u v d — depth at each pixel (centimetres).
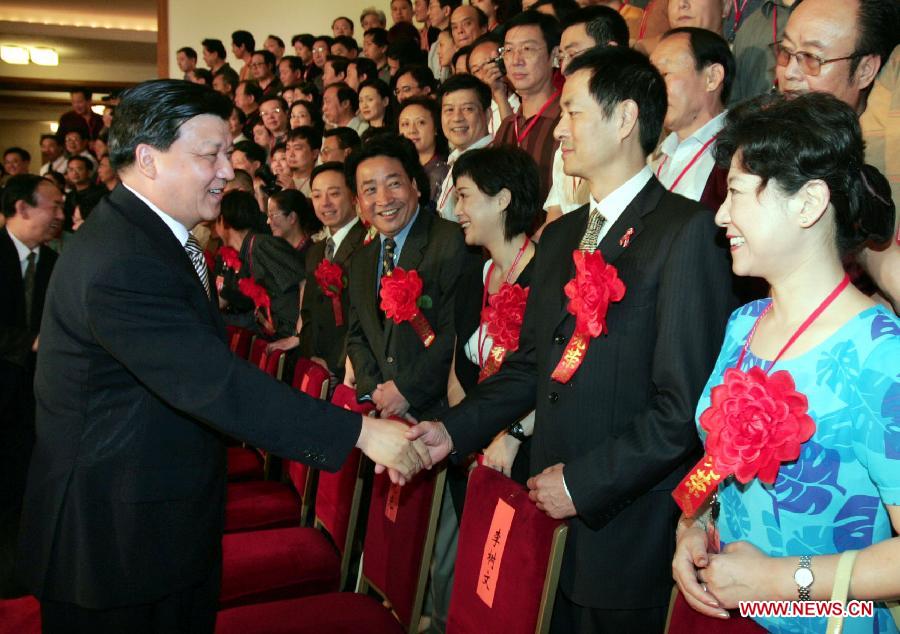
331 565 220
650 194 157
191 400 150
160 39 921
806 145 105
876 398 101
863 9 159
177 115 154
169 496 154
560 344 162
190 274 159
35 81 1302
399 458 165
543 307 169
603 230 162
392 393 235
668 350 142
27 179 317
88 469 150
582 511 145
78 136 840
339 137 407
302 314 349
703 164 196
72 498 151
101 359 151
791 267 112
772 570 106
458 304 229
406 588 183
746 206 111
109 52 1249
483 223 211
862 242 110
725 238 147
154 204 159
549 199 253
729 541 120
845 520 107
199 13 913
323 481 237
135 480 151
